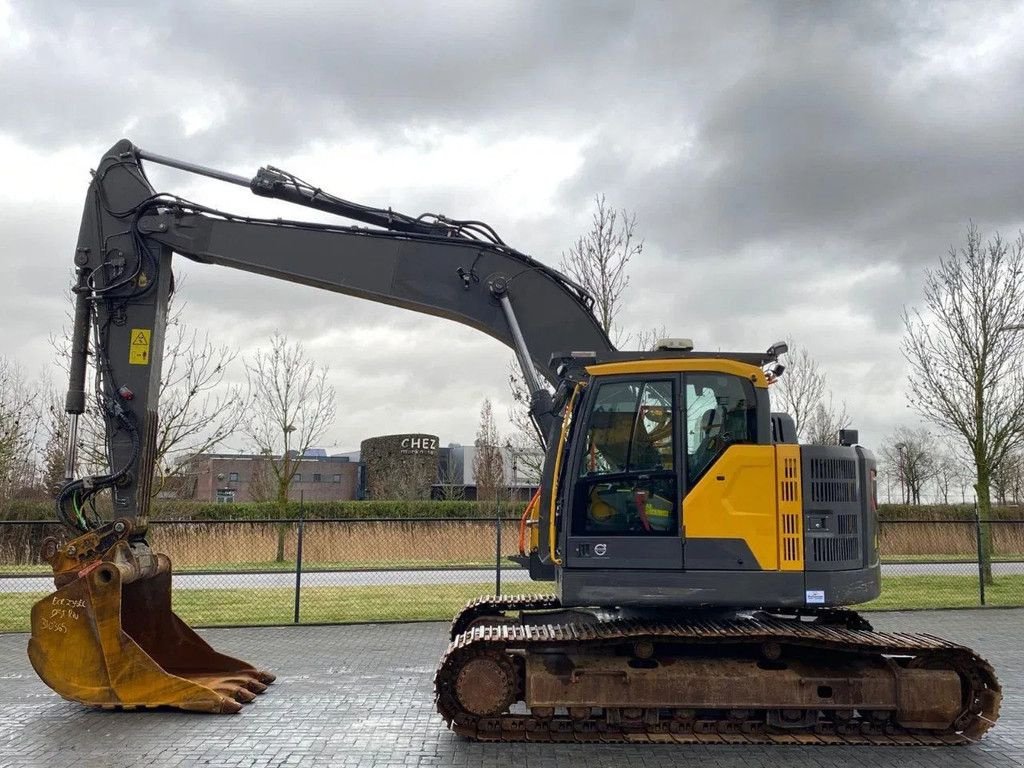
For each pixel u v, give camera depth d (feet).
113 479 26.45
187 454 68.95
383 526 73.31
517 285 27.45
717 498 22.33
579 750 21.50
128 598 27.84
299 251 27.58
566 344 27.30
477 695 22.34
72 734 22.27
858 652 23.06
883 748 22.00
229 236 27.63
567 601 22.38
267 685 28.50
